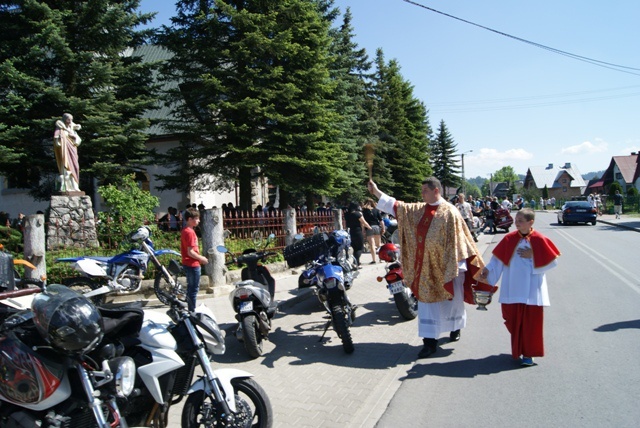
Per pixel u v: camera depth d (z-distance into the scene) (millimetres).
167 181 16922
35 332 2959
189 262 7438
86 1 15086
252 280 6227
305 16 16469
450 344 6152
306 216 14250
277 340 6758
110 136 14469
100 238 10250
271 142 15922
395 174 34156
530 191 85062
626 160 69812
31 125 13930
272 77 15695
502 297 5324
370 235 13586
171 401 3580
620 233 21766
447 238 5707
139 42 16453
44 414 2891
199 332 3635
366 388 4824
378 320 7637
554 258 5039
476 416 4055
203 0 15938
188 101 16172
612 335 6020
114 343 3275
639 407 4016
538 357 5406
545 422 3863
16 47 14016
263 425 3568
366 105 30797
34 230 8609
